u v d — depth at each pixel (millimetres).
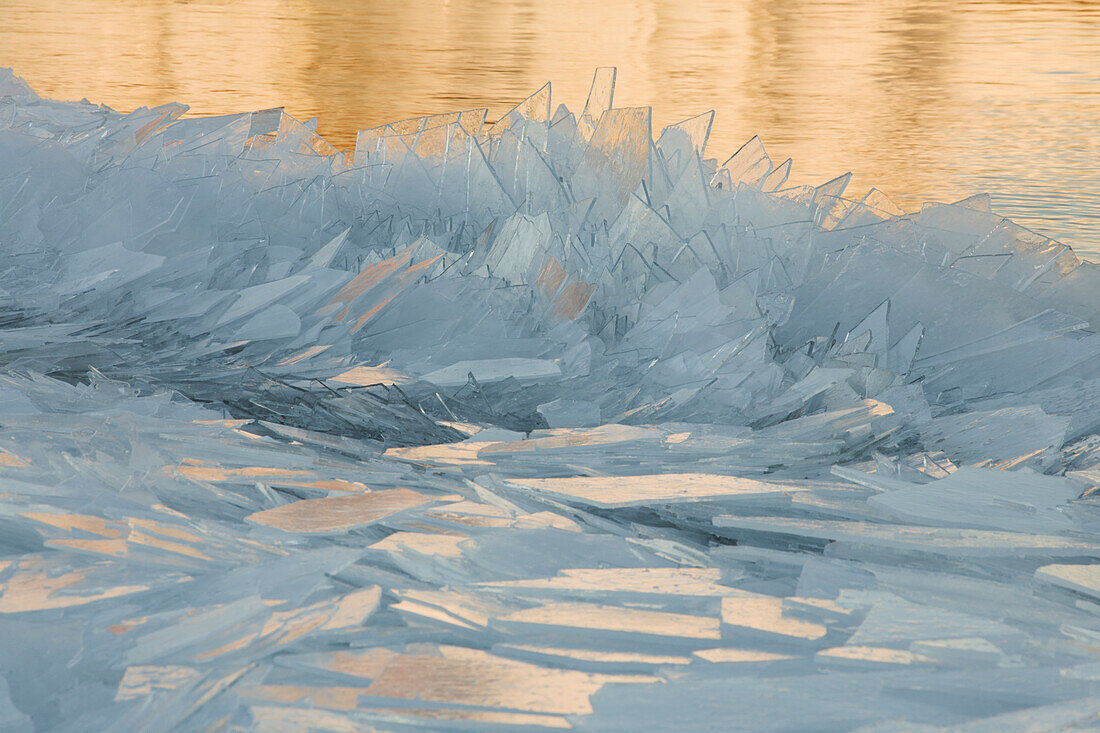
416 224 6469
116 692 2189
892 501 3273
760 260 5703
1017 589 2744
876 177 9648
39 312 5078
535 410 4352
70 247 5879
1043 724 2027
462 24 24844
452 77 16109
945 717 2113
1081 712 2068
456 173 6734
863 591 2602
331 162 7180
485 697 2160
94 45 19484
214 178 6125
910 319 5121
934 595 2674
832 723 2086
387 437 3996
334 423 4043
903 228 5801
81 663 2283
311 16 26625
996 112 13492
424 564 2771
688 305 4969
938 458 3865
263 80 15547
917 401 4348
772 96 14695
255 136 7441
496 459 3670
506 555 2834
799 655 2340
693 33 23203
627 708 2107
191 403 4047
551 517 3156
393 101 13727
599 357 4762
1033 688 2186
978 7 27500
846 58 18953
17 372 4199
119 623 2426
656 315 4980
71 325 4879
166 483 3195
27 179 6297
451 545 2875
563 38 22172
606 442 3781
